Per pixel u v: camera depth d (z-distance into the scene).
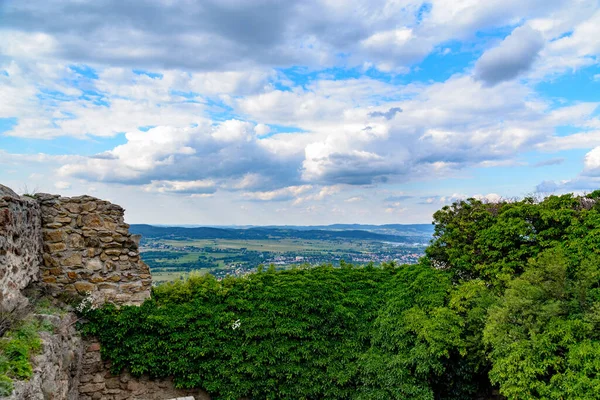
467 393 10.27
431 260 12.48
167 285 11.20
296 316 10.93
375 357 10.42
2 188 7.54
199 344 10.25
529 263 9.38
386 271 12.80
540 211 10.70
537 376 8.09
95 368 9.77
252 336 10.49
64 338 7.98
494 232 11.08
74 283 10.12
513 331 8.37
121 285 10.47
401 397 9.53
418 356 9.65
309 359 10.62
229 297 11.04
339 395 10.32
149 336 10.04
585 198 11.18
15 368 5.32
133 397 9.92
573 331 7.86
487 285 10.93
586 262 8.98
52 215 10.16
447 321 9.81
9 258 7.46
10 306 7.25
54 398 6.42
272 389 10.30
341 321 11.16
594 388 7.05
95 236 10.42
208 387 10.03
